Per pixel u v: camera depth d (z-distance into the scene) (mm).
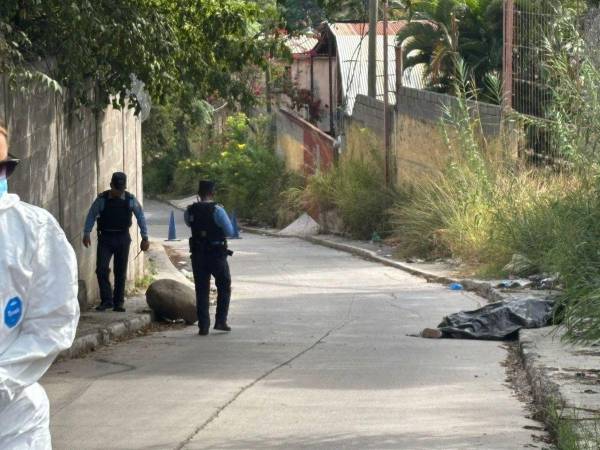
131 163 30266
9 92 17859
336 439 11258
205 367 16359
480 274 29781
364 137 51438
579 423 11023
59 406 13273
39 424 5938
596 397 12375
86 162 24312
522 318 19734
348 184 49438
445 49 52531
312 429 11773
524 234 29375
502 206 31891
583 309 16672
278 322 22750
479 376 15273
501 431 11508
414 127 45500
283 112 68312
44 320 5895
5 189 5918
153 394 13984
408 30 55750
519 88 36000
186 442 11266
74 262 6008
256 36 23938
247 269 37062
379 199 47250
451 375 15398
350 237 48844
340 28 76438
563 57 28406
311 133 60781
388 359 17047
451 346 18625
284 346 18891
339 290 29859
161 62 19578
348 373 15617
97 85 23328
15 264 5805
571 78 28484
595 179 24859
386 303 26062
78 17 17109
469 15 54562
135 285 29391
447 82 54875
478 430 11562
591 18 29656
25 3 17250
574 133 27266
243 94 24812
